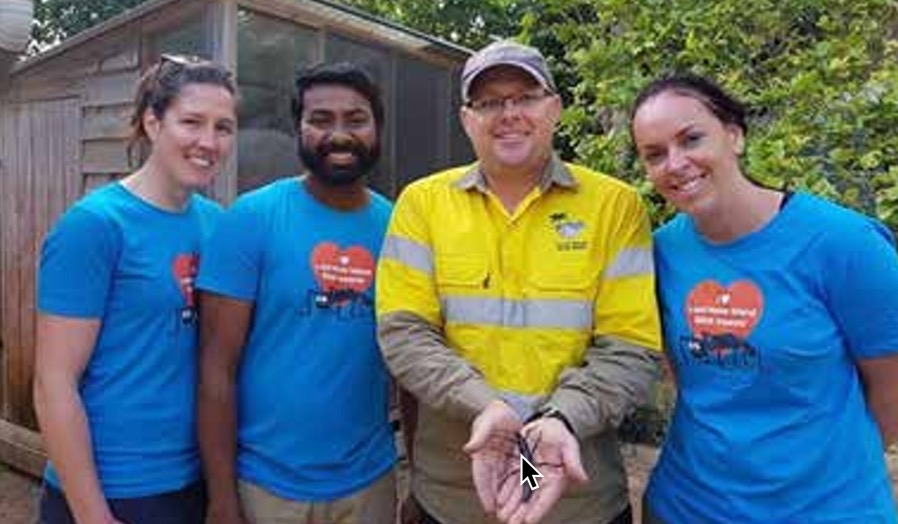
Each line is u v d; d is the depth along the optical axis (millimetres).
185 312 2354
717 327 2084
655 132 2061
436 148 6359
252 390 2443
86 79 5301
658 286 2203
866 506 2053
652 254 2205
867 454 2078
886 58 3707
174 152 2303
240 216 2404
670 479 2211
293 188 2492
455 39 8719
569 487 2070
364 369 2484
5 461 5762
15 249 5820
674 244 2203
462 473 2270
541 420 1977
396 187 6055
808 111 3496
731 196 2064
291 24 5234
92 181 5301
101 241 2207
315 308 2416
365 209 2539
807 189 3229
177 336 2342
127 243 2250
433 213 2236
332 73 2457
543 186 2203
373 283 2479
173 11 4910
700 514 2123
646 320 2135
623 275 2164
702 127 2037
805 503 2031
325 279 2426
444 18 8586
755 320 2041
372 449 2547
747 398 2064
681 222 2242
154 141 2334
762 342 2029
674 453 2205
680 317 2137
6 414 5867
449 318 2197
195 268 2381
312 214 2463
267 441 2439
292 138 5289
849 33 3711
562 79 4672
